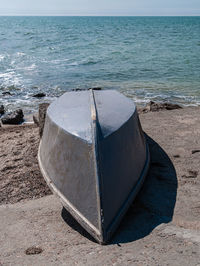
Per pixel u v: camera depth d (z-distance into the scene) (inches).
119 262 113.7
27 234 140.8
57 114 179.0
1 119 449.1
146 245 124.2
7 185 191.6
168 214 147.7
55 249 126.6
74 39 2085.4
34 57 1217.4
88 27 4035.4
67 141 153.0
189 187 170.9
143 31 3100.4
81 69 938.7
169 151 215.5
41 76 837.2
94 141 140.6
